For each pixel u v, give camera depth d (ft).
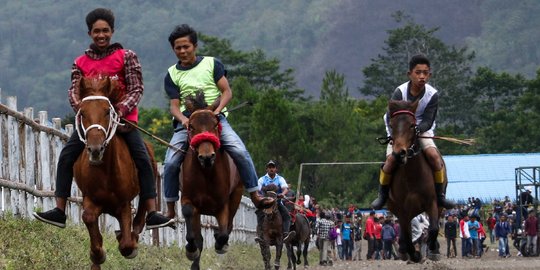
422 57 44.39
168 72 41.52
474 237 118.11
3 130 44.80
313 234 112.98
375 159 201.26
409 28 341.62
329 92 203.51
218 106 39.60
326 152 187.11
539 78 267.39
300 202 107.24
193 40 41.09
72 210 54.54
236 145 39.91
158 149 213.05
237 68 276.41
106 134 32.37
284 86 280.10
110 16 35.37
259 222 74.59
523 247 118.62
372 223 125.49
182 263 59.77
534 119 263.70
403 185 44.37
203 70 41.04
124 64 35.47
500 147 263.70
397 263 100.78
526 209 127.54
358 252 126.11
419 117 44.96
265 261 73.82
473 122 317.22
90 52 35.50
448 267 74.54
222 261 70.74
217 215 40.19
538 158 229.86
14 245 40.29
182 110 41.22
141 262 50.57
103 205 34.01
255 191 40.47
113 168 33.30
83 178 33.50
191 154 39.19
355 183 185.47
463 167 225.76
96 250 34.17
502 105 311.47
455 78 325.62
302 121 203.31
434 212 44.45
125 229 34.14
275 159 176.45
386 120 45.42
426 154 44.39
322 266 94.43
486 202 214.07
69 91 34.27
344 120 192.03
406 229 45.52
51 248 42.63
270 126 176.14
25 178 48.01
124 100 34.60
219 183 39.22
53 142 53.52
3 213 43.83
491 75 313.53
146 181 35.58
